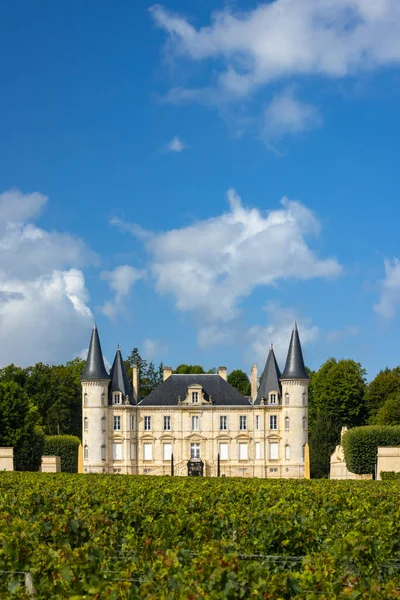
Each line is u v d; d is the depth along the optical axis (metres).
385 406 110.88
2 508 25.06
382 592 14.55
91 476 53.88
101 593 14.18
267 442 113.00
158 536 22.62
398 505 27.88
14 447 92.31
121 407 113.06
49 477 48.75
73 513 23.03
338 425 119.88
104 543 19.84
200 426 114.00
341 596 14.37
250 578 15.20
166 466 113.56
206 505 27.61
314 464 114.38
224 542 18.42
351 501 28.23
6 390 93.44
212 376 116.88
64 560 16.67
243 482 45.59
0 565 17.33
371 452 85.50
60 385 132.25
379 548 20.22
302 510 25.73
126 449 112.69
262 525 21.75
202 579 15.04
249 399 118.75
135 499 29.77
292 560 20.34
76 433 135.38
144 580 15.80
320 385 123.62
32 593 16.19
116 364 115.56
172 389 115.88
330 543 21.03
